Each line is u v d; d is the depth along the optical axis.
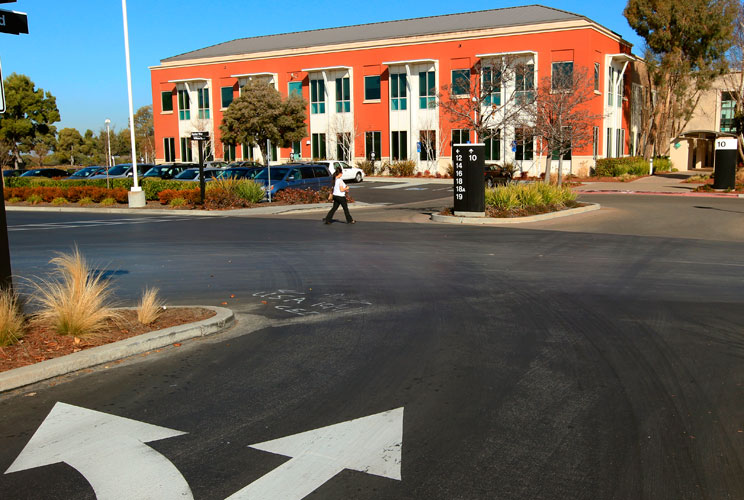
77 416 4.60
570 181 38.84
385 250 13.20
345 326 7.08
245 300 8.47
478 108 37.75
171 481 3.64
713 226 17.88
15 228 18.22
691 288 9.16
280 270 10.79
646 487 3.56
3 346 5.79
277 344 6.40
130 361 5.88
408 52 46.50
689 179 37.34
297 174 27.64
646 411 4.62
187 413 4.65
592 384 5.18
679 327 6.93
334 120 50.09
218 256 12.39
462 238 15.27
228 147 54.81
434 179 43.69
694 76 43.56
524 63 39.94
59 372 5.46
